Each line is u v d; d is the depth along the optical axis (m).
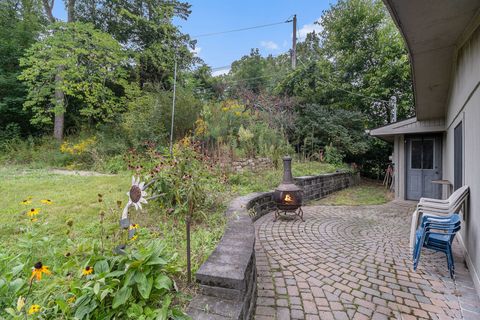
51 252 1.96
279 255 3.09
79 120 10.70
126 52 10.88
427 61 3.78
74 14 10.87
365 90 11.66
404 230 4.16
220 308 1.49
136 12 11.86
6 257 1.77
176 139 8.04
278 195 4.57
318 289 2.34
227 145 7.07
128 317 1.35
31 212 2.37
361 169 11.76
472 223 2.77
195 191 3.13
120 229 2.20
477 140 2.68
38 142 9.64
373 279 2.54
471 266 2.69
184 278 1.79
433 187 6.73
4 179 5.62
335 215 5.13
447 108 5.28
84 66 9.34
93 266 1.51
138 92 10.08
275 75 14.98
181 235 2.63
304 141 9.81
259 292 2.28
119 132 9.23
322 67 12.30
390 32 11.34
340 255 3.11
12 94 9.96
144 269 1.48
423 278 2.59
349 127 10.95
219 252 2.00
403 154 7.13
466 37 2.98
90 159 8.23
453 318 1.98
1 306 1.41
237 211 3.40
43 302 1.41
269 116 9.80
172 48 12.39
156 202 3.22
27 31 10.27
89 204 3.69
